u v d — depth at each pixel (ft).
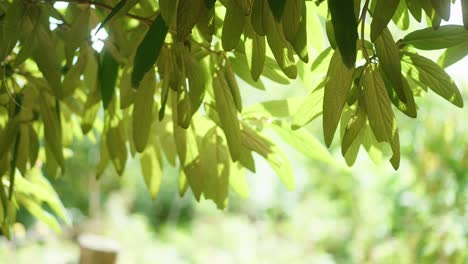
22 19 3.43
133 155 4.23
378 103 2.91
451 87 2.99
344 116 3.20
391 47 2.85
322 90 3.09
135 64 2.94
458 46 3.17
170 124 4.17
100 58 3.92
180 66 3.22
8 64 4.21
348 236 15.83
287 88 18.71
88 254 7.31
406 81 2.94
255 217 24.17
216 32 3.43
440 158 10.05
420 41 3.02
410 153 10.68
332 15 2.69
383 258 10.89
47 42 3.47
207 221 23.30
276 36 2.90
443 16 2.73
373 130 2.89
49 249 17.22
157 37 2.95
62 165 4.05
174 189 23.85
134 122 3.40
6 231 4.43
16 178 4.58
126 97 3.58
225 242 20.15
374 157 3.37
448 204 9.89
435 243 9.59
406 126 11.04
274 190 22.31
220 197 3.91
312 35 3.33
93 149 19.86
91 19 3.96
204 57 3.46
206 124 3.87
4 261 13.60
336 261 17.29
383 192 11.53
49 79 3.44
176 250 19.88
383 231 11.66
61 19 3.72
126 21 4.05
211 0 2.84
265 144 3.86
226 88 3.35
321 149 3.91
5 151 3.94
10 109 4.13
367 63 2.93
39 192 4.68
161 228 23.26
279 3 2.72
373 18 2.77
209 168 3.86
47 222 4.88
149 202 24.03
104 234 19.48
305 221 18.85
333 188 15.12
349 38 2.66
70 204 20.70
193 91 3.20
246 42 3.19
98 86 4.12
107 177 21.47
